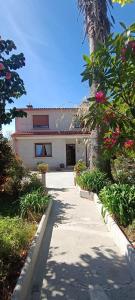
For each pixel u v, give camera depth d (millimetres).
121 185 8094
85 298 4145
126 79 3535
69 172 24750
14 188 11086
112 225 6801
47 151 28984
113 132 3918
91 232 7137
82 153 28828
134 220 6488
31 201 8117
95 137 12328
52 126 29672
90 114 3885
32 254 4984
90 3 12039
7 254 4594
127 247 5371
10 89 4824
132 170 10664
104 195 8023
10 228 5824
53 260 5477
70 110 28516
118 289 4367
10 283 4047
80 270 5035
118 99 3740
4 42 4871
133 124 3809
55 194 12625
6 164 10688
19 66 4906
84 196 11586
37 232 6344
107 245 6227
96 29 11922
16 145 28516
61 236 6867
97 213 9031
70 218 8477
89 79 3701
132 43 3342
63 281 4660
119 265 5195
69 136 28203
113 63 3543
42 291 4363
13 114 4973
